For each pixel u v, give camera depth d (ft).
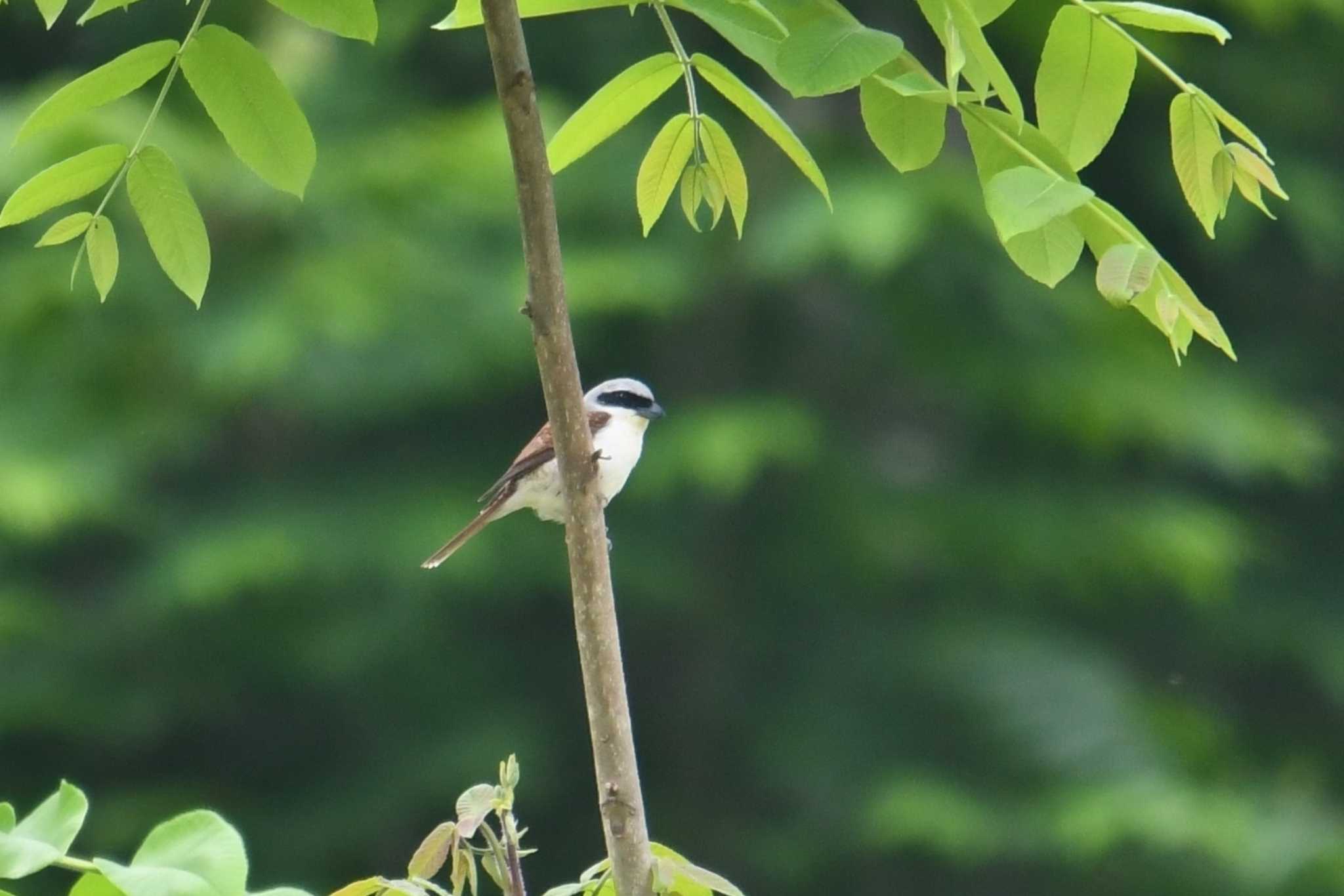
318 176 47.09
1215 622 57.98
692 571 53.62
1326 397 60.59
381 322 45.19
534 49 52.08
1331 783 59.00
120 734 51.80
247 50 12.55
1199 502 56.49
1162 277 11.82
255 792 53.72
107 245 13.12
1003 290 51.67
